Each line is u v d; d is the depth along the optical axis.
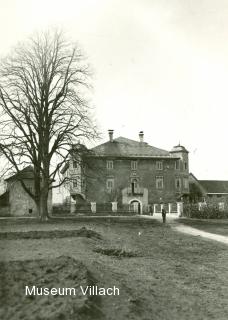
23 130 40.16
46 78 40.97
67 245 18.48
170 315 10.62
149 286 12.94
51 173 41.28
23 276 10.65
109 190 76.56
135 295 11.43
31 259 12.71
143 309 10.48
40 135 40.72
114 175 77.31
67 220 41.91
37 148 40.88
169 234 31.27
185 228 37.16
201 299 12.28
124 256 18.70
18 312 8.73
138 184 78.06
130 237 27.38
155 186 78.75
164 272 15.48
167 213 68.44
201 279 14.80
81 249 17.77
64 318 8.56
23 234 22.42
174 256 19.78
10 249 16.62
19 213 62.28
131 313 9.86
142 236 28.78
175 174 86.38
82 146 40.88
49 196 62.06
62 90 41.03
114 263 15.80
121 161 78.00
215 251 21.92
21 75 40.72
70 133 40.59
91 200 75.44
